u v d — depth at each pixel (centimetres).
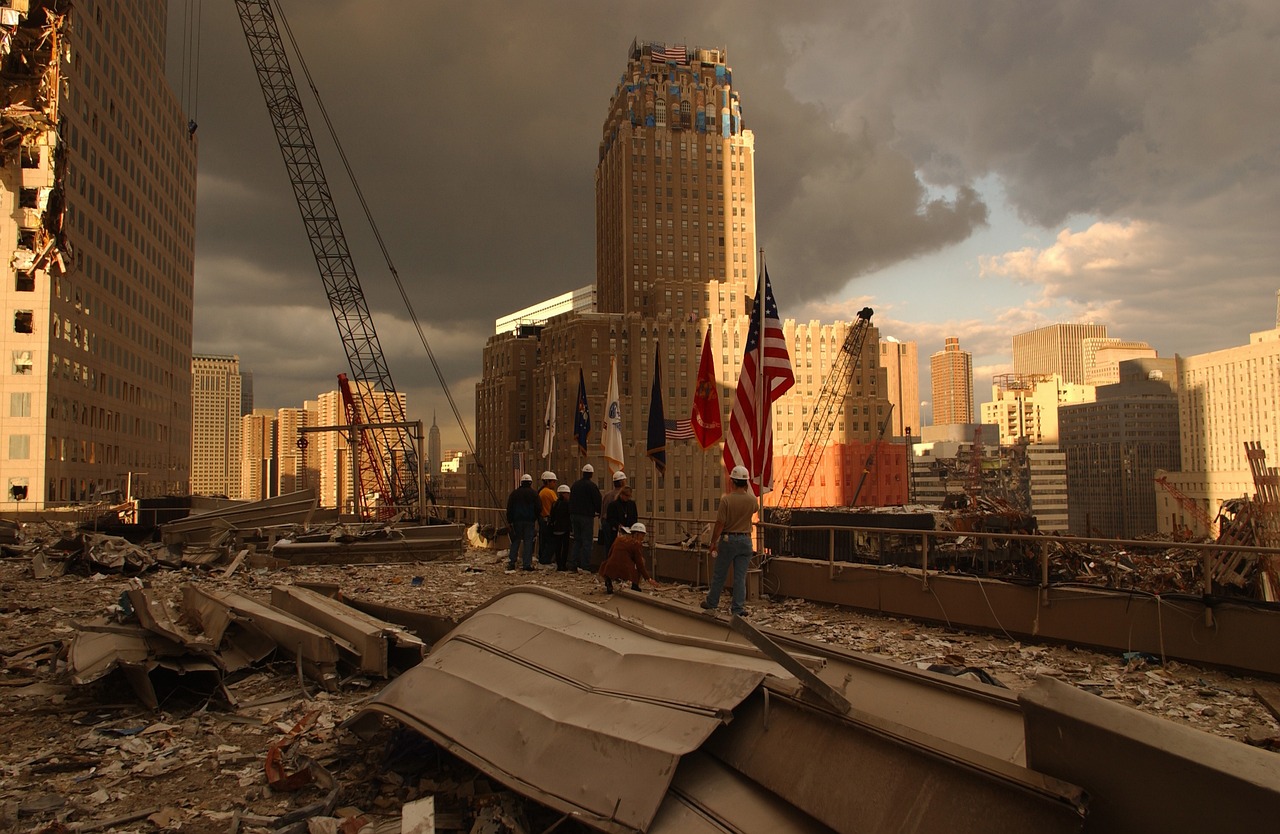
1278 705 821
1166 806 350
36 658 1059
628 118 18575
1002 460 17950
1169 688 902
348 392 7169
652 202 18225
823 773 456
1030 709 397
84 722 796
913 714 534
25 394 6619
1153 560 2428
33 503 6112
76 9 7362
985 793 395
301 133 7006
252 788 624
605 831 471
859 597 1395
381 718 716
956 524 2886
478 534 3209
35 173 6347
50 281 6731
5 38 5022
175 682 880
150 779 648
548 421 3088
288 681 918
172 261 10781
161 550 2367
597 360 16450
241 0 6838
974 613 1215
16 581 1933
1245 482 18812
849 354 16088
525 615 748
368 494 7381
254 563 2325
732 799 474
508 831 525
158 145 10106
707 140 18562
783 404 16862
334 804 582
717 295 17875
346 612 1031
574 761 527
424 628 1010
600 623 720
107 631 923
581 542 2044
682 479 15862
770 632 735
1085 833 370
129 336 8962
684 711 529
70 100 7206
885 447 16000
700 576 1752
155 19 10006
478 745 583
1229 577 2284
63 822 569
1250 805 328
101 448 8069
